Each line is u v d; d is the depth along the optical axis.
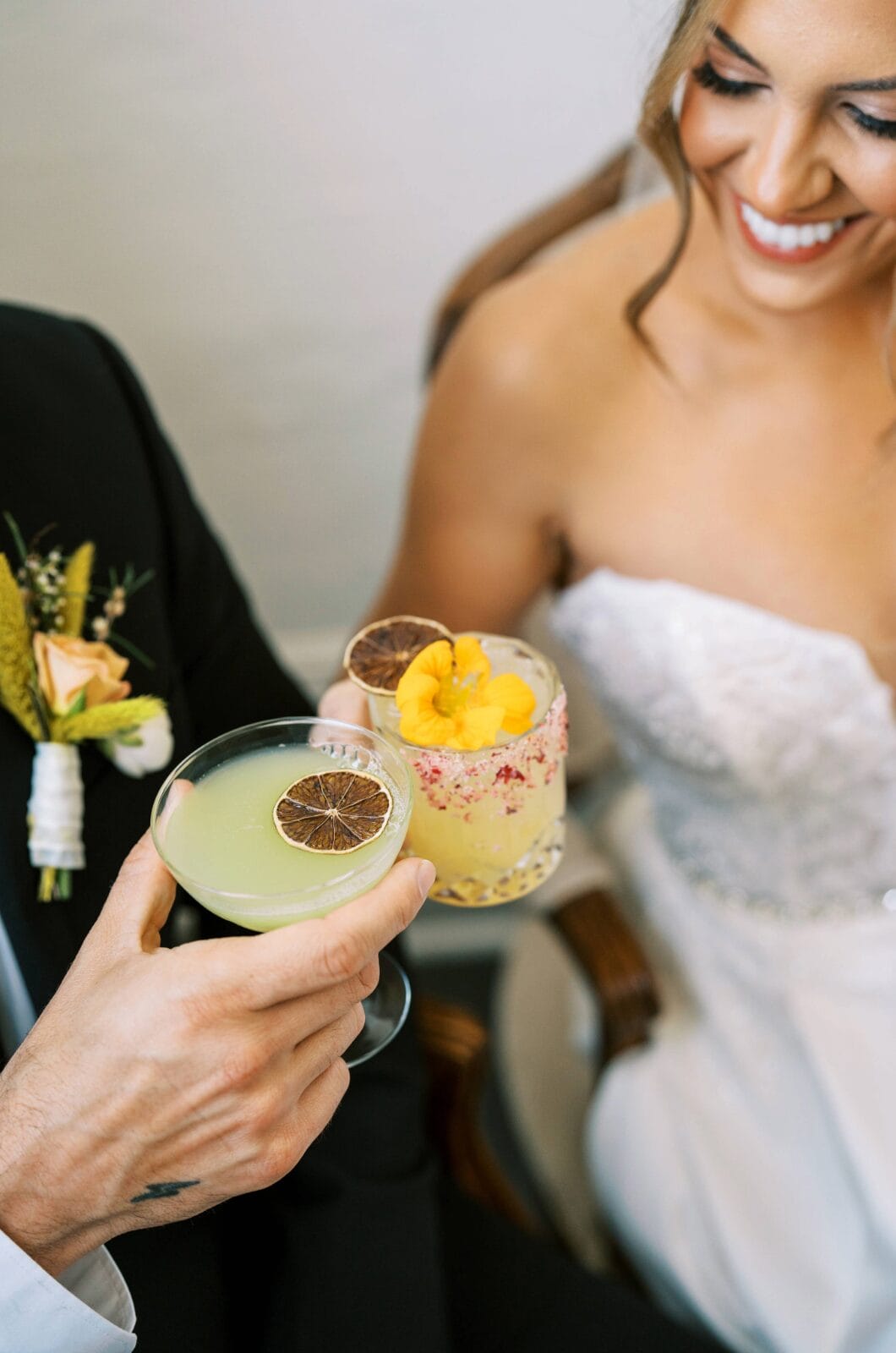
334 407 2.09
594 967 1.71
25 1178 0.88
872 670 1.53
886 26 1.01
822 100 1.08
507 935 2.71
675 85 1.17
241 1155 0.88
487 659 0.93
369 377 2.07
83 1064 0.85
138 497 1.31
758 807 1.64
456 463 1.65
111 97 1.73
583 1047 2.02
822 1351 1.50
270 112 1.79
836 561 1.53
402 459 2.18
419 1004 1.62
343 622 2.36
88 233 1.84
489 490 1.65
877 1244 1.50
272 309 1.97
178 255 1.89
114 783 1.18
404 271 1.98
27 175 1.77
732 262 1.34
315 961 0.80
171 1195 0.91
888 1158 1.53
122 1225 0.94
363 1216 1.27
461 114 1.86
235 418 2.07
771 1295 1.55
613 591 1.57
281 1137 0.89
